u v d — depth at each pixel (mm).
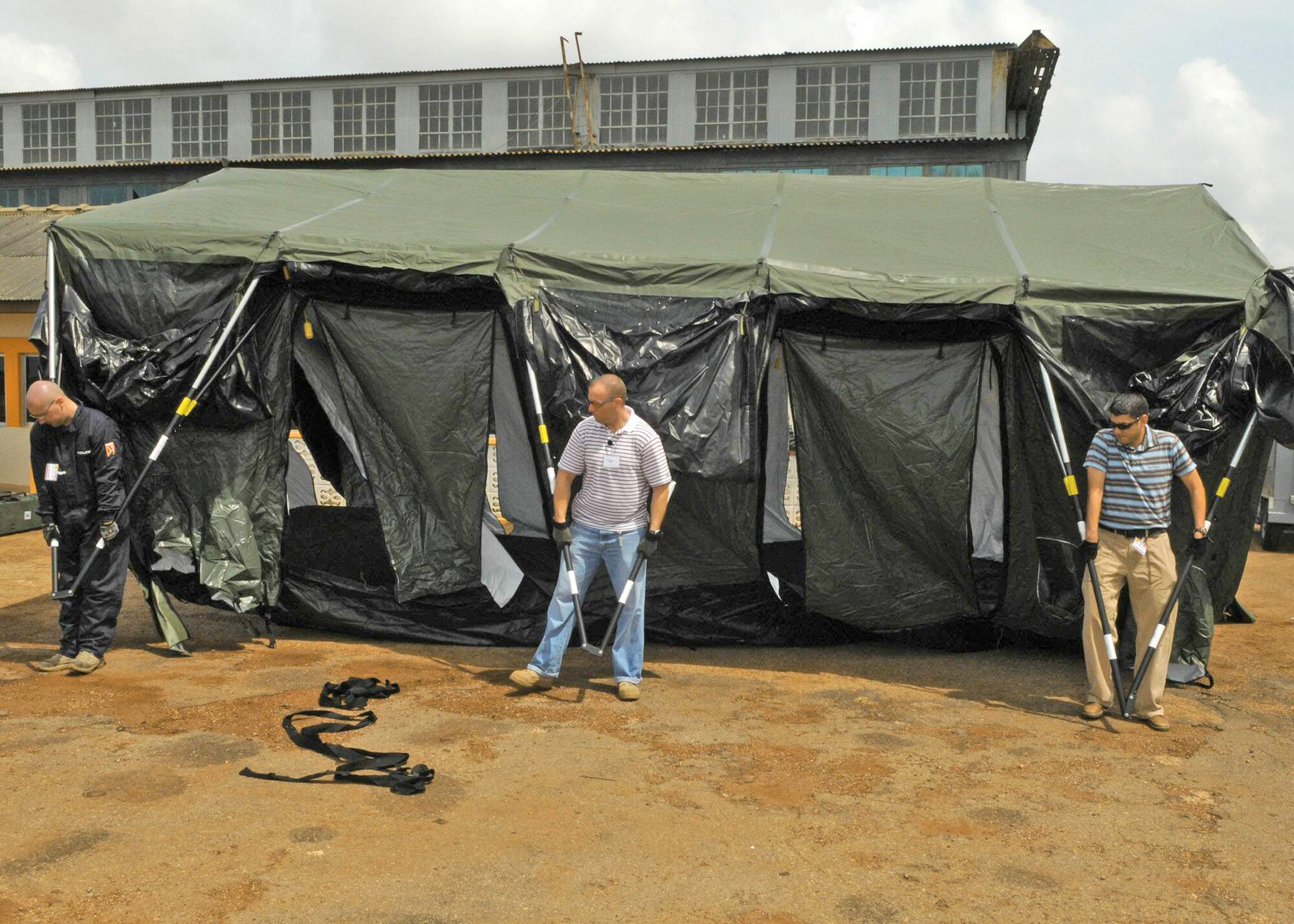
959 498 6801
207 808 4238
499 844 3967
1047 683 6508
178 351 6562
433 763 4816
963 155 32438
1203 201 7840
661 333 6469
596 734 5293
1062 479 6586
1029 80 33969
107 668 6395
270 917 3387
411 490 7145
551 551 8633
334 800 4348
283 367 6957
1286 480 12641
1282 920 3512
